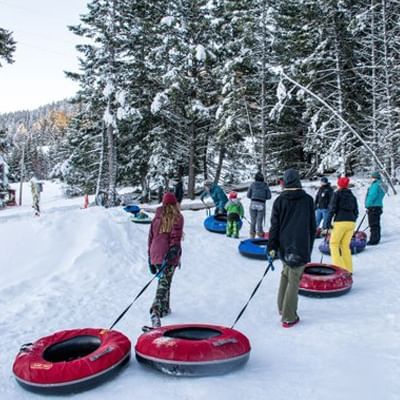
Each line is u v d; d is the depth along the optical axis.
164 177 25.09
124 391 3.38
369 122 21.56
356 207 7.23
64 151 44.56
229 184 30.17
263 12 21.02
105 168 28.66
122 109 23.00
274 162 26.33
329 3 19.45
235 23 21.83
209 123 25.52
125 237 8.86
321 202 11.18
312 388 3.35
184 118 25.19
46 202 37.38
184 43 23.67
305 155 26.16
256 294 6.34
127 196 31.27
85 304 5.74
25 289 6.43
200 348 3.57
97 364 3.45
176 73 22.72
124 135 26.25
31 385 3.36
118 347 3.71
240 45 21.94
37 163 94.81
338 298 6.04
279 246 4.99
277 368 3.75
